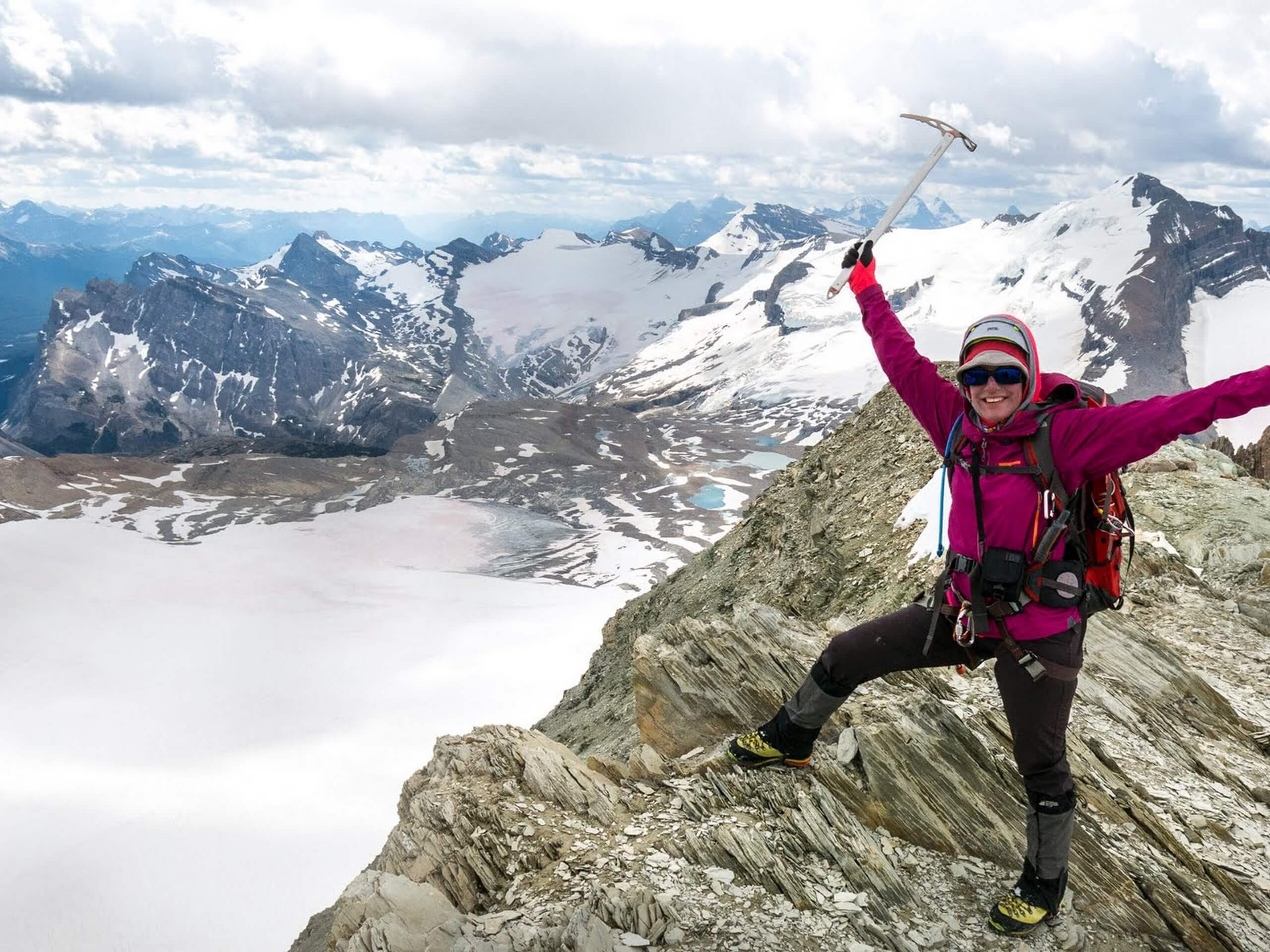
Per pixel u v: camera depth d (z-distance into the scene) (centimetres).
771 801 564
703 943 447
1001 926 478
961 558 446
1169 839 602
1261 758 771
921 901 503
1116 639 896
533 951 428
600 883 495
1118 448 395
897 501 2028
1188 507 1534
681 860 518
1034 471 414
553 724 3619
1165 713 813
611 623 4284
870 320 518
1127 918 513
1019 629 430
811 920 470
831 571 2005
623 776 634
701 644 738
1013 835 559
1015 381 409
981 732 654
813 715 552
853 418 2981
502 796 611
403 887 500
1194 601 1147
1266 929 539
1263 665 967
